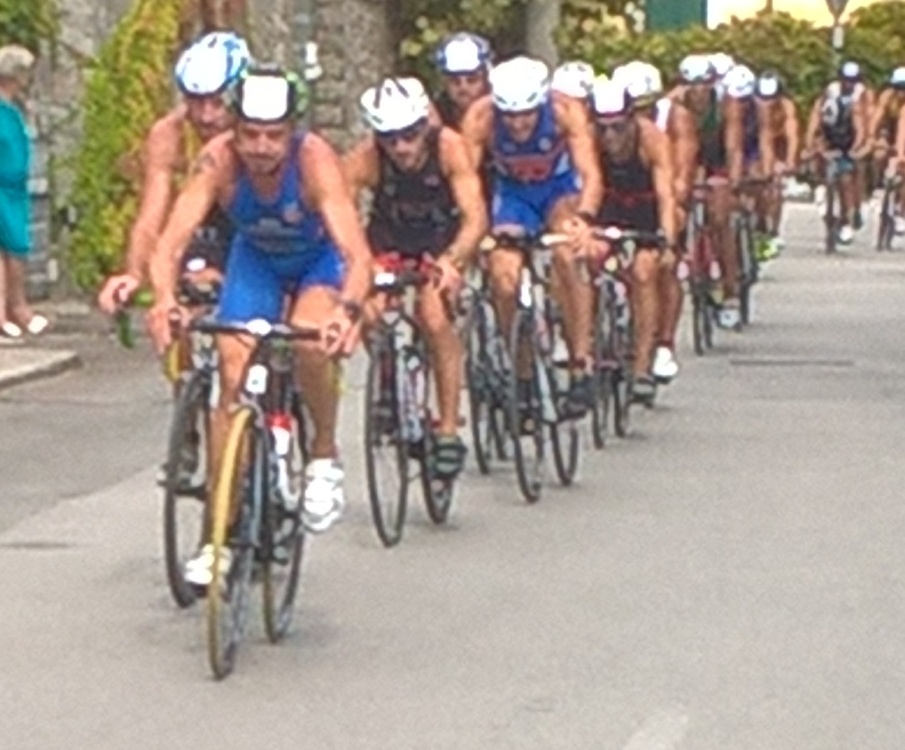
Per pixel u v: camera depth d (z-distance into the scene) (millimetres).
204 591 19719
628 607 20984
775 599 21297
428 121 23766
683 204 37562
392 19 75562
